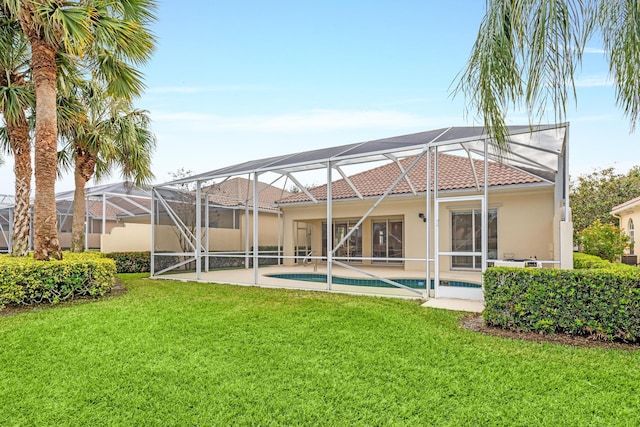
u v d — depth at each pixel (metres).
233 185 16.73
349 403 3.48
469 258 13.80
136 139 13.27
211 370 4.30
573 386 3.72
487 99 4.32
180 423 3.21
